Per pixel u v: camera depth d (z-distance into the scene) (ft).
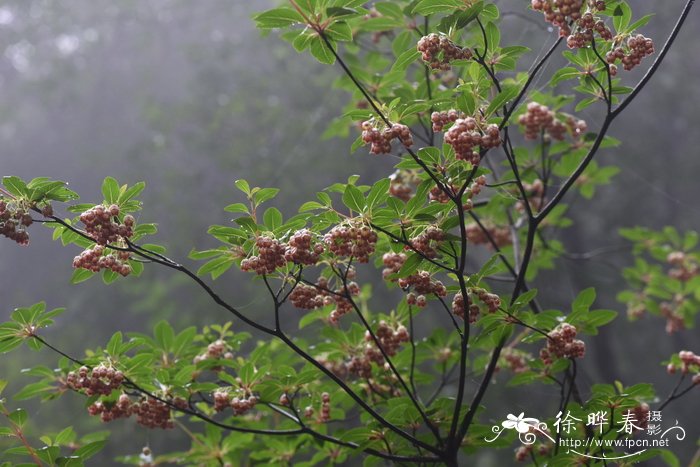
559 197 18.52
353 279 19.21
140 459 24.40
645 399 21.22
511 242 28.73
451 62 16.75
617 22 17.21
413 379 22.63
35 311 18.10
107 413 19.35
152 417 19.35
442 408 19.83
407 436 18.08
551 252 30.91
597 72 18.60
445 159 16.61
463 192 16.62
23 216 15.90
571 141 28.91
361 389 22.88
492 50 17.31
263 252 16.28
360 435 19.52
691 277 35.60
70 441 23.77
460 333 17.89
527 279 31.07
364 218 16.39
